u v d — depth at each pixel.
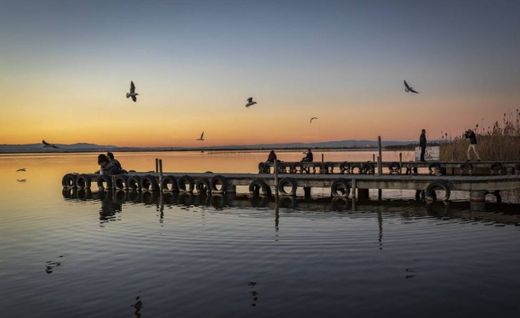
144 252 14.23
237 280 11.20
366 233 16.38
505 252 13.37
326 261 12.72
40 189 35.38
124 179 33.66
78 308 9.67
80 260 13.49
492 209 22.09
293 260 12.89
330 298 9.86
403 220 19.06
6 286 11.23
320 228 17.48
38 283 11.41
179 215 21.59
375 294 10.05
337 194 26.86
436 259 12.73
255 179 29.02
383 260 12.73
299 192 31.95
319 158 87.88
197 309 9.42
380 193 28.16
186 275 11.71
